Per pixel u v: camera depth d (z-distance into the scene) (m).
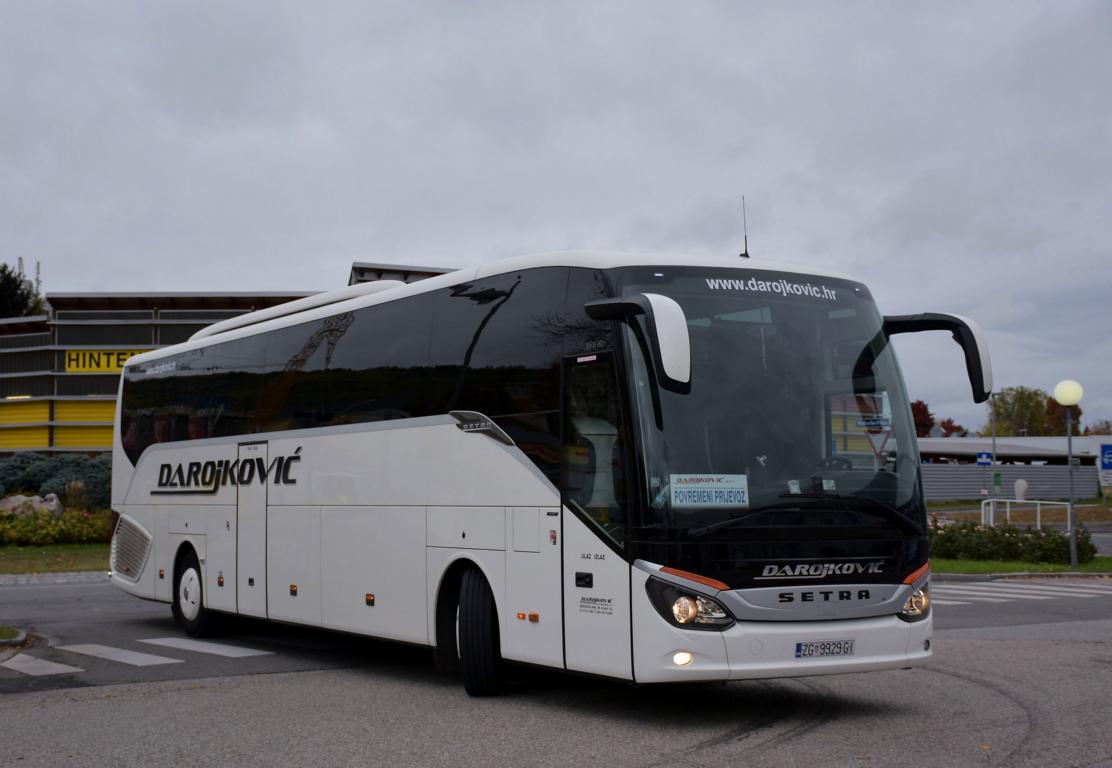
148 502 17.05
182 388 16.44
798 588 8.70
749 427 8.94
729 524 8.61
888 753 7.88
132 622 17.69
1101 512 66.19
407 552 11.35
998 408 126.31
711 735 8.59
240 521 14.58
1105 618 17.81
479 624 10.34
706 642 8.43
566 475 9.41
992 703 9.95
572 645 9.19
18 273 69.69
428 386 11.26
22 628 16.75
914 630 9.12
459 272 11.17
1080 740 8.30
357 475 12.26
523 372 10.02
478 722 9.20
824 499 8.92
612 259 9.46
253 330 14.83
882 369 9.70
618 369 8.96
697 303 9.26
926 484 74.56
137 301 38.81
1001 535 31.48
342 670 12.45
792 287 9.66
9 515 34.28
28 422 38.53
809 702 10.06
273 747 8.34
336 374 12.88
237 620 15.77
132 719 9.53
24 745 8.55
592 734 8.65
